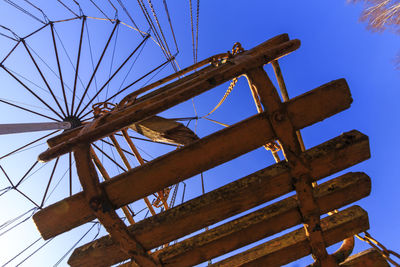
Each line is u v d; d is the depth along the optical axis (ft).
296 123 8.38
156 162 8.46
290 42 8.37
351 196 9.38
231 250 9.63
